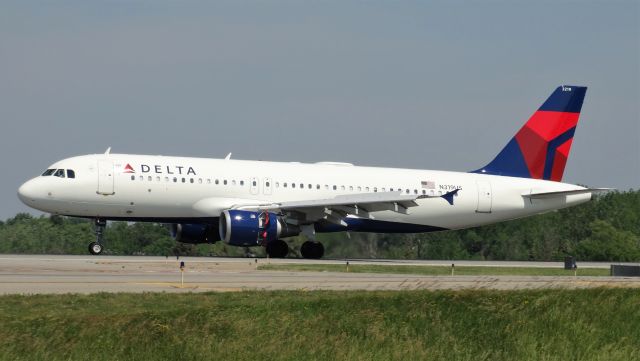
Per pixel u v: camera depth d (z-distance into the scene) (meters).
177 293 49.38
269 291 50.75
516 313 46.50
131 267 67.88
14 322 40.84
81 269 65.00
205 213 86.81
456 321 45.25
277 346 40.88
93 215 85.19
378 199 86.12
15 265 67.69
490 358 43.06
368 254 114.69
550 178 100.38
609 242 136.75
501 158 99.56
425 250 147.75
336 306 45.59
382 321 44.25
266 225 84.25
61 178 83.50
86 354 38.84
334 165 93.75
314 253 92.88
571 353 44.03
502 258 151.50
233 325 42.19
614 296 50.31
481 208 96.75
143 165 85.56
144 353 39.34
